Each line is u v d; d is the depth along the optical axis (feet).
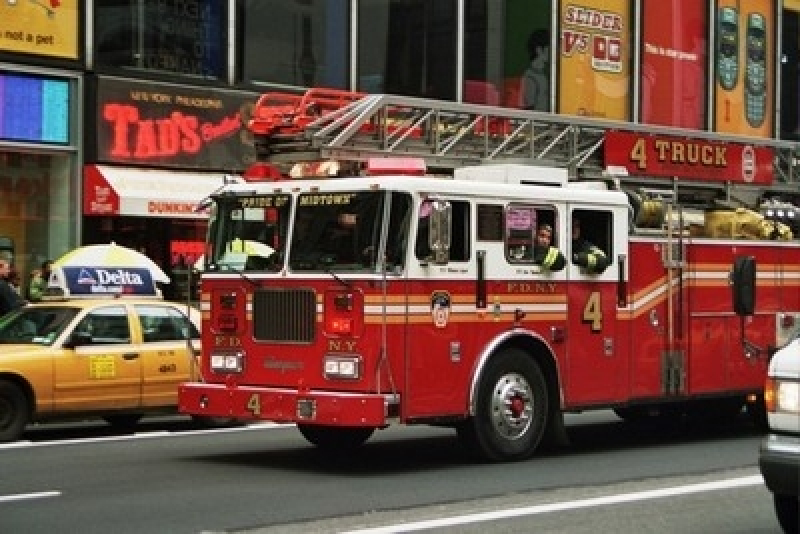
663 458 43.68
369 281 37.76
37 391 48.11
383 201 37.99
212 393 41.06
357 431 45.39
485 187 40.47
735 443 48.52
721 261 48.08
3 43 68.85
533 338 41.65
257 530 30.27
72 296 53.26
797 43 116.26
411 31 88.28
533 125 46.19
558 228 42.63
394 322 37.86
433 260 38.83
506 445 41.29
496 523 31.32
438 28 89.66
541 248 42.14
